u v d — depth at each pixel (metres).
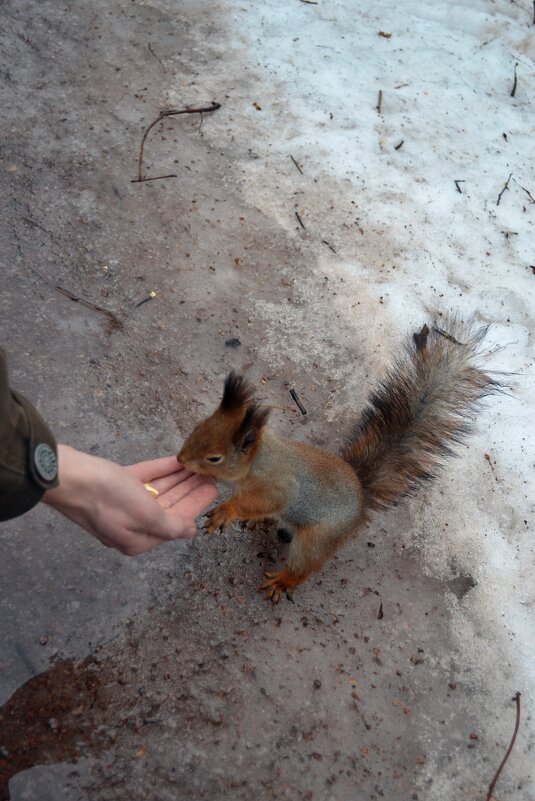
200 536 0.60
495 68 1.08
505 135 1.00
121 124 0.90
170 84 0.96
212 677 0.52
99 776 0.47
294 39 1.05
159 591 0.56
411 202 0.89
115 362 0.69
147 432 0.65
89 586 0.55
